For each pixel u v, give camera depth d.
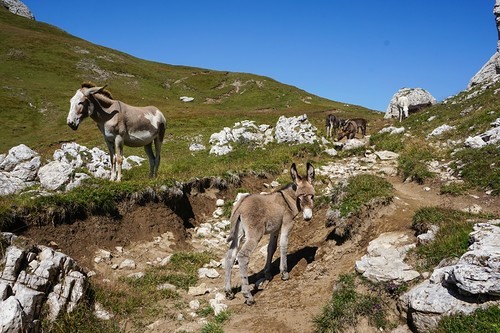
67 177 10.06
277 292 7.41
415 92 34.12
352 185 9.70
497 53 30.47
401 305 5.82
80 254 8.38
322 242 9.02
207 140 26.91
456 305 5.16
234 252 7.37
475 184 10.64
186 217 11.38
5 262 6.28
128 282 7.82
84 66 67.81
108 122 10.85
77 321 6.28
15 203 8.22
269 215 7.42
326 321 5.94
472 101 21.17
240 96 71.31
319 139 20.41
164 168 15.88
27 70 59.34
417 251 6.85
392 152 16.78
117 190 9.80
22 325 5.64
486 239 5.80
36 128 40.06
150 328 6.45
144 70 77.62
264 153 18.38
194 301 7.16
